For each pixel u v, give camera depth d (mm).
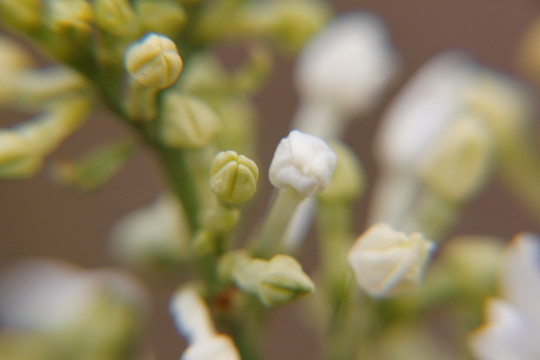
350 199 166
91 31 154
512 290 167
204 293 156
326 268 166
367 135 257
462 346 178
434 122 178
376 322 173
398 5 279
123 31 153
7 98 165
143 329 185
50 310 186
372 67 183
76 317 184
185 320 153
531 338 166
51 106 161
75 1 154
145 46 147
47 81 163
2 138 157
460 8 279
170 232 182
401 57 278
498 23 279
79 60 155
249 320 158
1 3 154
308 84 185
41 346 185
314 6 178
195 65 169
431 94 181
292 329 259
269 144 265
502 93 188
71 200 262
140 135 158
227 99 170
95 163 160
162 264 183
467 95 185
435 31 279
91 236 264
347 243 166
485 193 266
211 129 155
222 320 157
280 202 150
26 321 187
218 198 149
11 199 264
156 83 148
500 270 175
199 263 156
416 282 150
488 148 173
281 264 147
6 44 170
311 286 146
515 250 167
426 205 173
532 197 192
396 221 177
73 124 160
